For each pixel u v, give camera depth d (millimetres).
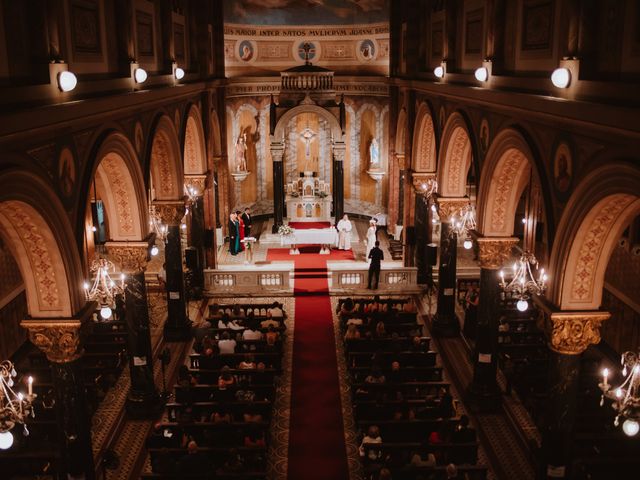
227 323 19344
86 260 11641
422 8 21656
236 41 30766
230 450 12844
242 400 15133
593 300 11156
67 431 11852
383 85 30203
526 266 14930
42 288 10914
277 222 30188
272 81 31219
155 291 23922
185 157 22469
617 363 18797
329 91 28812
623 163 8664
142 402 16125
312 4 31156
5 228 10062
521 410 16266
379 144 31516
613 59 9117
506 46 13531
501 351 17859
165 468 12617
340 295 23891
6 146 8586
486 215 15180
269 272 24234
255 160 32719
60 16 10531
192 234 23500
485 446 14914
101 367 16984
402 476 12625
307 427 15609
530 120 12164
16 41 9195
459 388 17406
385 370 16438
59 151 10438
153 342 20156
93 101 10867
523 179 14602
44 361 17750
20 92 8812
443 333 20562
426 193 23016
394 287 24438
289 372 18203
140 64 15297
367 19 30891
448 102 18281
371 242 26609
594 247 10680
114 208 14797
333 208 32094
